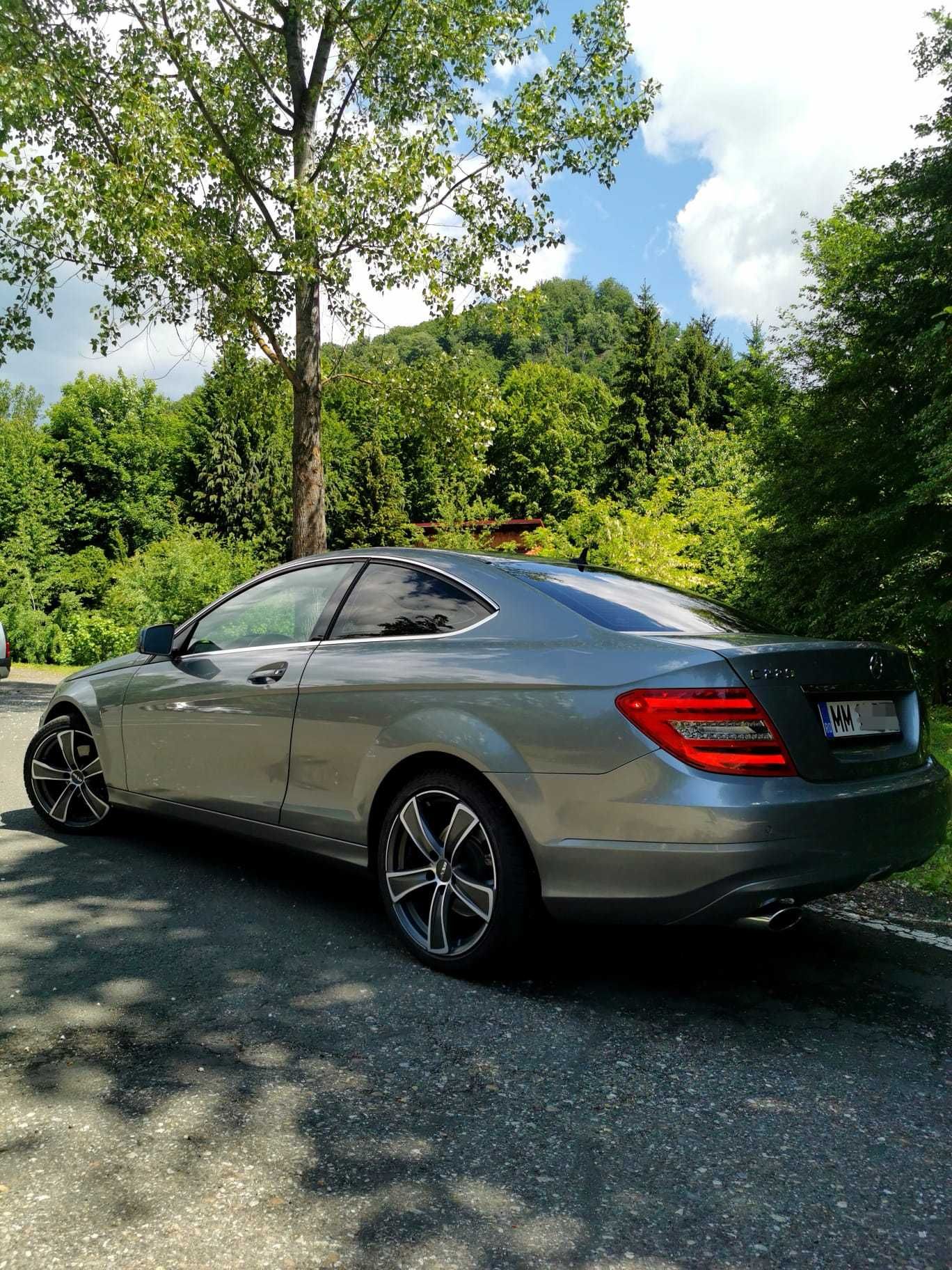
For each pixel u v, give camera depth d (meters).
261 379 15.29
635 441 48.69
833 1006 3.03
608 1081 2.49
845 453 12.38
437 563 3.68
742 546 13.97
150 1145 2.11
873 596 11.97
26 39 11.81
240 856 4.59
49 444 48.78
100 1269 1.70
